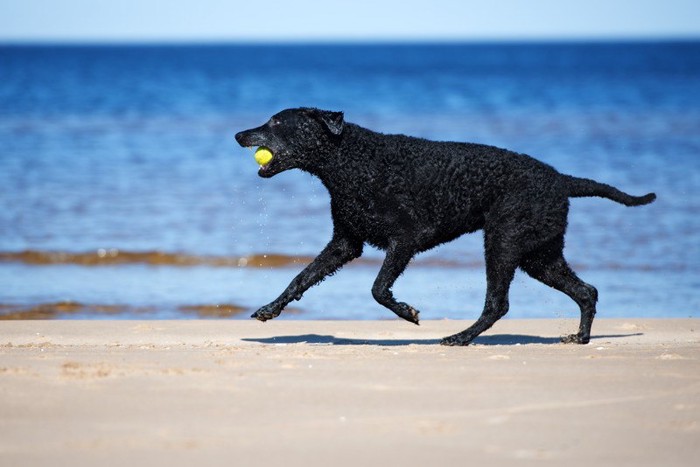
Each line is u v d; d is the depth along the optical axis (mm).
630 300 17031
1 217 24875
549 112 57531
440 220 11812
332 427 7211
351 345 11602
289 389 8289
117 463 6418
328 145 11602
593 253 20812
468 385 8547
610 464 6539
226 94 72500
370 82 90000
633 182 29766
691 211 25234
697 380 8867
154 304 16734
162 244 21891
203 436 6977
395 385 8492
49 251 20875
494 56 179375
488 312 11938
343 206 11773
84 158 36062
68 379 8570
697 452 6797
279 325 14055
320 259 12234
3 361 9539
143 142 41125
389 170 11594
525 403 7973
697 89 75312
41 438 6922
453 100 67562
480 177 11742
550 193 11953
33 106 60250
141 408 7664
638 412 7770
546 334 13539
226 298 17312
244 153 37656
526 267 12422
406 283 18547
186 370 9000
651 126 47594
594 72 108062
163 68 122562
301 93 73938
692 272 19125
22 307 16297
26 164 34375
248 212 25891
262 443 6828
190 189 29500
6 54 194250
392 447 6770
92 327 13633
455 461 6520
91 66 126062
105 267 19984
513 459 6582
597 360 9891
